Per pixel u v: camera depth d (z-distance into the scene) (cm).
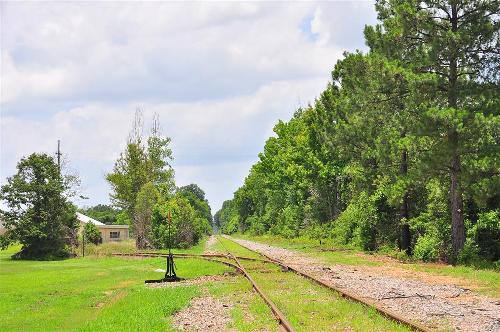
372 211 3609
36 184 5059
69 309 1589
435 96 2522
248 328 1042
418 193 3362
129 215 6956
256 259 2947
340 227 4656
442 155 2327
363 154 3694
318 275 2008
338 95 4272
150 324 1137
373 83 2797
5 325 1351
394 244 3459
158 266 3084
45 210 5084
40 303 1759
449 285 1680
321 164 5441
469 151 2342
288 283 1745
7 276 2897
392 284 1702
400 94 2789
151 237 5534
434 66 2539
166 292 1680
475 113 2211
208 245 6431
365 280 1823
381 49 2820
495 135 2255
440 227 2766
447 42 2423
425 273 2089
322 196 5888
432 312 1176
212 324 1125
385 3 3212
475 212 2708
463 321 1079
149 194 5794
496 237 2500
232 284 1827
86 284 2269
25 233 4900
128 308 1402
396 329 984
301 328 995
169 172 7594
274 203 9025
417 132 2314
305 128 6169
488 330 994
